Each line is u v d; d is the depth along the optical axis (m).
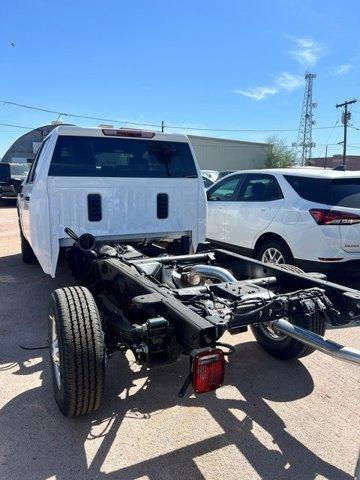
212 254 4.32
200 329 2.23
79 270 4.36
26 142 40.47
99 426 2.86
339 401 3.23
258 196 6.44
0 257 8.20
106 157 4.63
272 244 6.09
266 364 3.81
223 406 3.13
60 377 2.81
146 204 4.80
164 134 4.89
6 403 3.11
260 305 2.77
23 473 2.43
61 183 4.38
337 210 5.29
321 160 70.12
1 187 19.56
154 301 2.68
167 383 3.44
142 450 2.63
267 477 2.43
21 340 4.23
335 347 2.49
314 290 3.03
